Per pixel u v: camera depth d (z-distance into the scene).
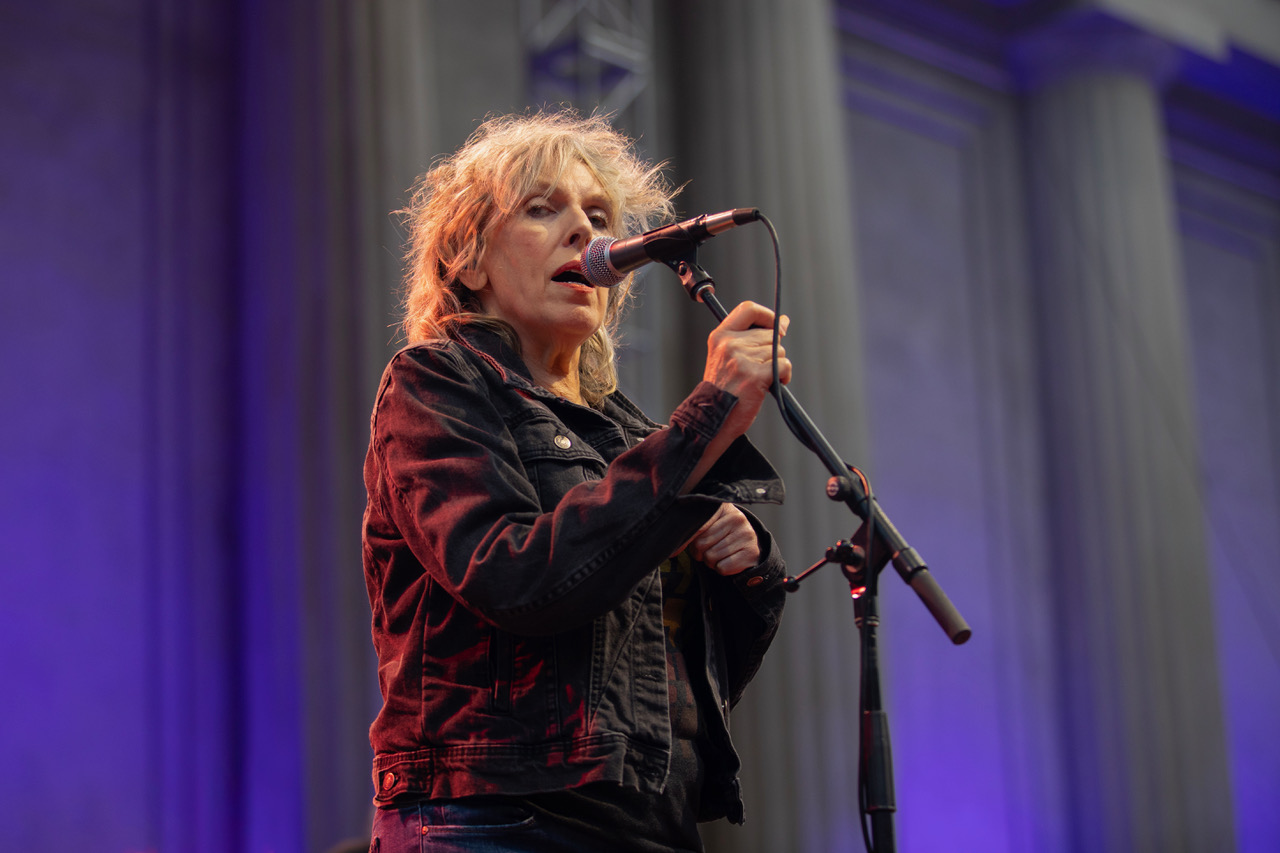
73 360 8.15
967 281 13.77
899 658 12.34
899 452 12.84
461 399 2.36
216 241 8.73
